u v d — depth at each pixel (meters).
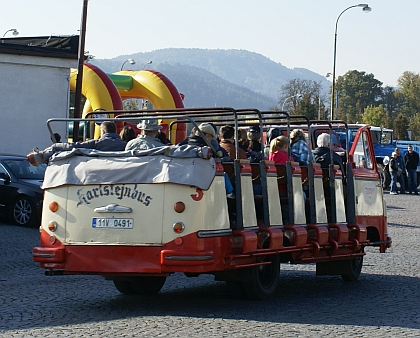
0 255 14.02
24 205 18.42
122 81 31.27
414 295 10.55
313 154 11.33
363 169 12.10
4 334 7.59
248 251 8.88
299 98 108.56
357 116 156.00
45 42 28.98
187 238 8.38
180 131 19.52
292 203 9.99
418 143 47.41
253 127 10.63
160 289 10.63
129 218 8.57
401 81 167.12
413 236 19.27
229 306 9.34
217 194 8.61
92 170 8.77
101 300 9.80
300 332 7.77
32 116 26.95
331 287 11.33
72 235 8.83
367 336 7.63
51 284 11.11
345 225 11.20
